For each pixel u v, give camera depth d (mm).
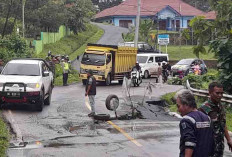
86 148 10891
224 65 17797
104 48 29062
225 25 17922
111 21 84312
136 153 10398
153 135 12555
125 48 30391
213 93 6809
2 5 45250
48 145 11188
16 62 17812
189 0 94500
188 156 5441
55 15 49031
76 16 61062
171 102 20000
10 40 33281
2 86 16312
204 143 5590
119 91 24781
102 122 14664
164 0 83000
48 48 46219
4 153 10086
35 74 17250
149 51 43375
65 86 27938
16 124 13938
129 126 14008
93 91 15570
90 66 28312
